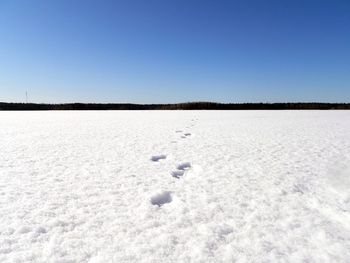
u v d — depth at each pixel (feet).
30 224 10.74
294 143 31.99
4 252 8.82
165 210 12.50
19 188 14.96
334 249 9.32
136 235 10.09
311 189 15.46
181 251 9.09
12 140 33.19
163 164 21.36
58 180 16.65
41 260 8.39
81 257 8.61
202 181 16.89
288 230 10.66
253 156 24.50
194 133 42.27
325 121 68.28
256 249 9.29
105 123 61.93
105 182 16.43
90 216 11.64
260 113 115.75
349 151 26.91
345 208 12.73
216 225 10.98
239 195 14.40
